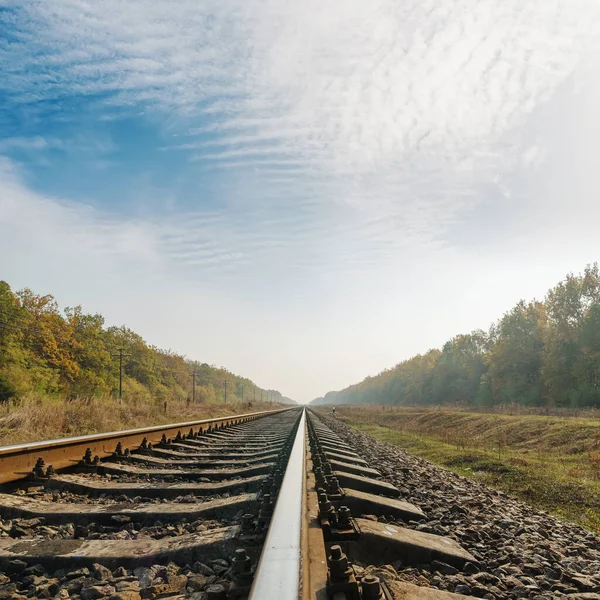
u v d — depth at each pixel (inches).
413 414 1574.8
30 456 183.0
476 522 179.3
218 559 102.8
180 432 382.0
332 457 296.5
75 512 131.7
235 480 193.0
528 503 315.0
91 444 231.8
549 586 118.8
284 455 227.3
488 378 2664.9
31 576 91.8
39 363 1630.2
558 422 800.3
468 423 1138.0
